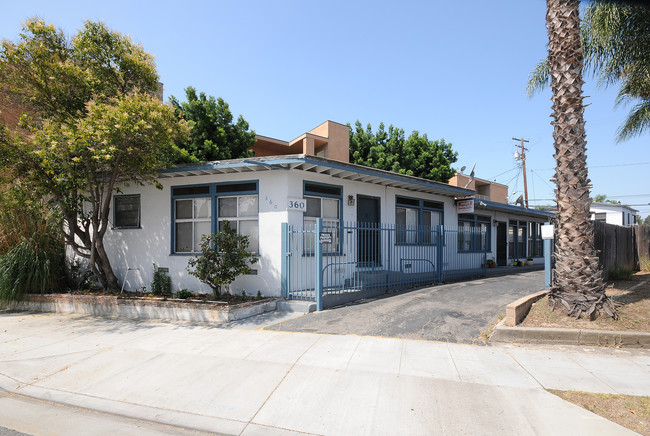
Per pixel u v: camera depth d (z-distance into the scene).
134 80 9.83
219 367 5.39
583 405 4.02
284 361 5.53
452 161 22.72
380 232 11.34
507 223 19.05
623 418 3.75
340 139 20.62
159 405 4.40
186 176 10.29
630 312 6.89
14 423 4.08
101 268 10.45
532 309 7.18
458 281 12.53
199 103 13.79
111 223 11.16
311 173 9.90
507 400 4.17
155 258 10.52
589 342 5.93
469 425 3.72
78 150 7.81
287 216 9.27
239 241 8.90
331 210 10.52
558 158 7.00
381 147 20.77
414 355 5.61
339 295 8.95
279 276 9.24
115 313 9.01
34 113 9.62
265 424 3.91
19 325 8.15
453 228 15.10
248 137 15.15
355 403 4.23
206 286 9.77
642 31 8.88
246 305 8.24
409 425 3.76
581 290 6.62
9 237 10.23
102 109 7.63
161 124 7.98
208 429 3.87
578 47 6.83
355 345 6.11
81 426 3.99
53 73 8.72
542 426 3.65
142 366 5.55
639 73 9.73
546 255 9.16
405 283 10.82
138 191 10.88
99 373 5.36
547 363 5.21
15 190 9.14
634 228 14.72
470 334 6.50
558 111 6.99
